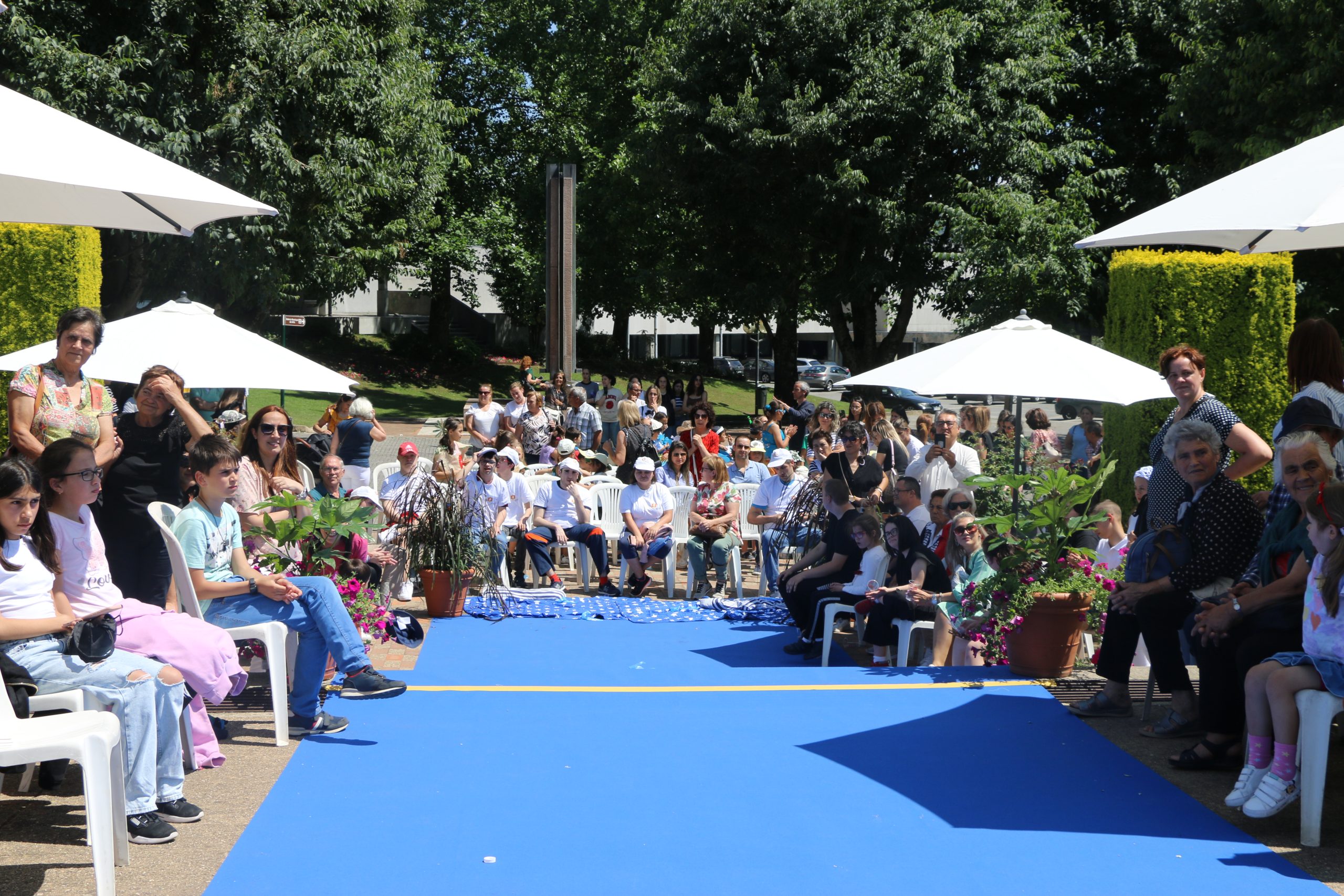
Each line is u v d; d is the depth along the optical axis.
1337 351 5.48
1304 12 18.31
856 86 24.84
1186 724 5.49
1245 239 6.22
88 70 20.36
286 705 5.45
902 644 7.82
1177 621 5.47
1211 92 20.91
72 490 4.64
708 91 26.69
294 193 24.08
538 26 41.44
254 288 25.53
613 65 39.41
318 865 3.94
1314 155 4.88
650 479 11.69
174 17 22.03
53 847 4.05
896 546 8.18
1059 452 13.65
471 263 41.84
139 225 5.71
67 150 4.30
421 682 7.10
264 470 6.88
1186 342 9.74
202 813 4.38
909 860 4.05
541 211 41.72
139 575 6.02
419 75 30.02
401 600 9.89
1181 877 3.93
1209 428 5.36
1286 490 4.95
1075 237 23.52
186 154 21.78
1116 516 7.65
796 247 27.77
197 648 4.83
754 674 7.48
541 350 49.38
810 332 73.56
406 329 50.88
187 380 8.00
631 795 4.68
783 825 4.37
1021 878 3.91
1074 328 25.75
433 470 11.95
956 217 23.98
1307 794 4.18
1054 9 26.80
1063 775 4.98
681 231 32.38
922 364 8.45
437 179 29.75
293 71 22.98
